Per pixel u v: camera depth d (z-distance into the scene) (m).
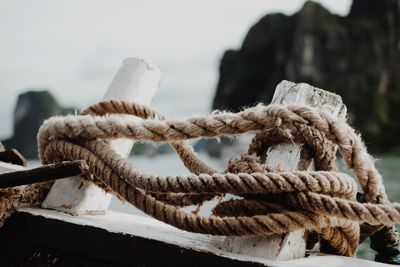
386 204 0.79
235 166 0.83
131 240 0.80
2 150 1.11
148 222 0.89
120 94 1.00
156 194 0.91
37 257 0.85
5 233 0.88
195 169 0.97
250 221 0.77
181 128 0.87
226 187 0.79
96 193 0.91
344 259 0.81
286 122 0.82
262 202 0.80
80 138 0.92
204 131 0.86
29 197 0.90
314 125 0.81
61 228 0.84
